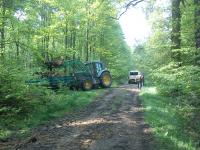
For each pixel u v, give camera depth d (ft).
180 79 61.52
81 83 101.60
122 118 50.47
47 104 60.95
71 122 49.01
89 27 129.49
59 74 93.15
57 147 34.09
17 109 54.39
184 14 75.41
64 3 108.37
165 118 47.52
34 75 66.28
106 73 116.78
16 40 66.28
